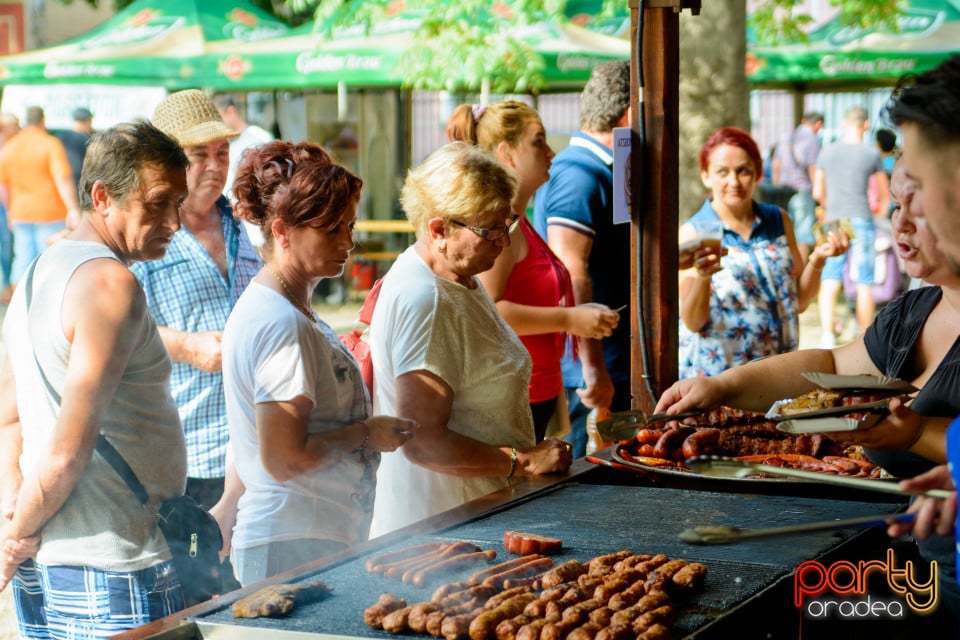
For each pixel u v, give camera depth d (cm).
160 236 289
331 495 297
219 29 1101
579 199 493
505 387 324
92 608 277
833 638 249
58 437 266
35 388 277
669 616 205
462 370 317
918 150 183
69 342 270
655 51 375
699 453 306
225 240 406
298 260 297
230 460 376
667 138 380
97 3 1580
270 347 287
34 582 298
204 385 391
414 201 321
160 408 287
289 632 204
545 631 199
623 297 516
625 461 312
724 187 479
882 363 286
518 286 436
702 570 227
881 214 1041
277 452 283
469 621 204
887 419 222
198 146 393
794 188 1326
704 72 757
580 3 1067
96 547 276
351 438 292
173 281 392
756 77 1121
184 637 206
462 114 452
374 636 202
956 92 176
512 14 879
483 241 314
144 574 278
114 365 269
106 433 277
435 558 240
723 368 485
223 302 399
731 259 486
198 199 396
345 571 239
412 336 310
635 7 375
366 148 1511
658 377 387
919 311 273
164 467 286
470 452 312
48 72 1061
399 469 328
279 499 291
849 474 298
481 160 315
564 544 258
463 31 846
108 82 1045
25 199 1165
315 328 299
